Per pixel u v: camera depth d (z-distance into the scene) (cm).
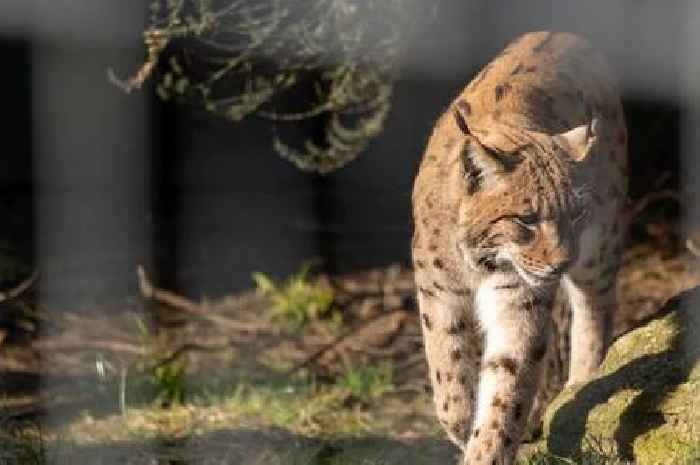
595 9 1408
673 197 1468
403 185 1498
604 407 834
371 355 1202
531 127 816
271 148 1576
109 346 1220
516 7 1384
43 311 1291
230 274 1396
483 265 781
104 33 1424
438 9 1255
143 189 1562
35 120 1551
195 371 1159
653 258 1381
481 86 852
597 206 892
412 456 953
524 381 799
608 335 948
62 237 1464
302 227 1498
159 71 1271
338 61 1047
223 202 1547
